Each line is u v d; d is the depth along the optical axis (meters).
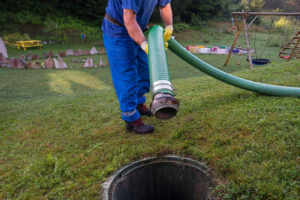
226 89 4.50
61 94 8.41
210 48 18.34
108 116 4.01
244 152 2.35
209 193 1.99
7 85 9.66
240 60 14.88
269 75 5.09
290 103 3.21
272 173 1.99
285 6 49.78
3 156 3.07
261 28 34.91
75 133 3.43
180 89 5.13
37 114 4.83
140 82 3.39
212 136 2.76
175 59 15.59
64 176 2.42
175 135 2.90
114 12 2.61
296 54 10.10
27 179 2.44
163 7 2.87
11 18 24.14
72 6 29.98
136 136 3.07
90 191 2.14
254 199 1.80
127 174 2.40
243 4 41.44
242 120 2.95
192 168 2.39
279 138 2.42
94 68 13.40
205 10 38.34
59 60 13.25
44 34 24.41
